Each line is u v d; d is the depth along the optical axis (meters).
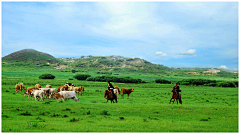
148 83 126.94
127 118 14.62
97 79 129.75
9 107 16.83
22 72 188.50
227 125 13.26
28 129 10.72
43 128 11.01
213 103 28.64
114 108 18.38
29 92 25.52
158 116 15.96
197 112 17.75
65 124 12.10
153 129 11.60
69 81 115.25
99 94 39.53
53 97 22.98
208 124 13.34
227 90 69.56
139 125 12.45
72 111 16.48
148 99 32.12
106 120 13.68
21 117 13.60
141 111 17.45
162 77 195.75
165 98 35.34
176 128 11.95
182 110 18.34
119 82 127.62
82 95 36.00
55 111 16.31
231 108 19.98
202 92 58.12
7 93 34.28
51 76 134.25
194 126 12.62
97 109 17.78
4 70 196.75
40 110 16.39
